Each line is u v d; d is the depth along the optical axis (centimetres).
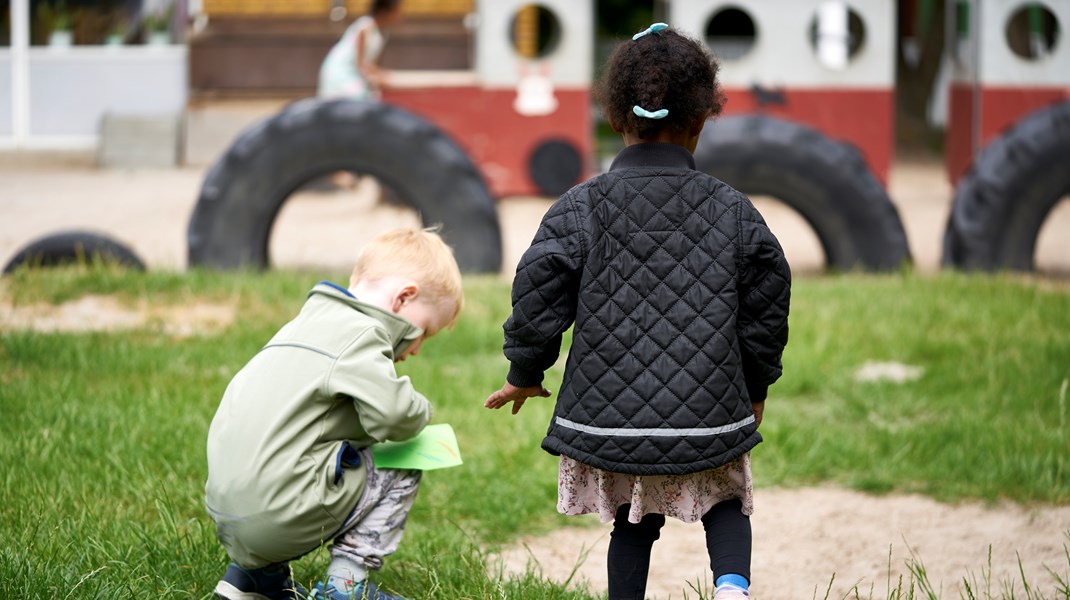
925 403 998
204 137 2759
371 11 2058
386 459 563
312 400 536
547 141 1902
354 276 590
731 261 509
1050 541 719
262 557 541
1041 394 987
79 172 2716
